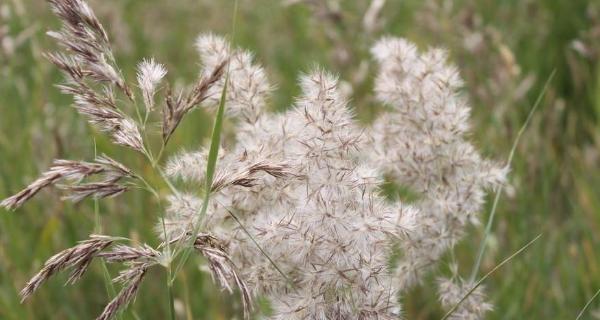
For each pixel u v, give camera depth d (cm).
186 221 280
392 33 773
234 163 272
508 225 490
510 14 757
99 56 243
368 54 670
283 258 265
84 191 242
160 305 484
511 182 497
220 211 279
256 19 866
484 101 598
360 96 589
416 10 798
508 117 562
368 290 256
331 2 711
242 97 285
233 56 289
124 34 740
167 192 514
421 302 461
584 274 459
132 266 251
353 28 689
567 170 560
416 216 275
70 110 612
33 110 598
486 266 468
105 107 247
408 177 302
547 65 703
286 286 268
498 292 450
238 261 278
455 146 302
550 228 505
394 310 265
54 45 732
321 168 251
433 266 302
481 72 655
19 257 495
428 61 301
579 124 639
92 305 488
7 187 526
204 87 248
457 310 303
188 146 566
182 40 849
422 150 297
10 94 643
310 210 248
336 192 249
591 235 492
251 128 285
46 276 239
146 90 253
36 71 648
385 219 250
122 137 247
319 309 251
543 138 598
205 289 479
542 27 725
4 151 562
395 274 299
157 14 868
